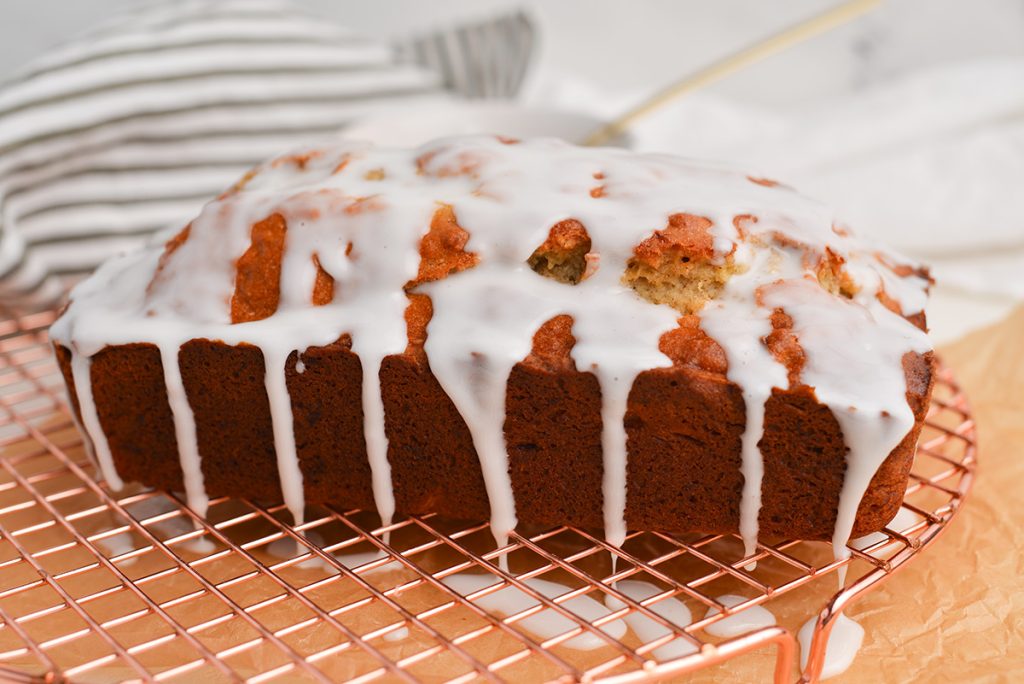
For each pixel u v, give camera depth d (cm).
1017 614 57
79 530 60
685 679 55
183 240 60
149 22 81
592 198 58
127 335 58
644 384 56
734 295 57
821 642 53
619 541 58
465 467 58
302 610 57
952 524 60
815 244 58
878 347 56
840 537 56
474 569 58
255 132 81
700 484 57
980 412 66
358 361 57
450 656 55
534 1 104
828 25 74
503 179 59
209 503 60
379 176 61
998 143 80
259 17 83
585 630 52
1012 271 76
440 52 88
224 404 59
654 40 105
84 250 76
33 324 70
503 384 56
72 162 77
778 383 55
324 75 84
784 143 83
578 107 92
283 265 58
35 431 63
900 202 79
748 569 58
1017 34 99
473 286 58
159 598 57
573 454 57
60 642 53
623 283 57
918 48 101
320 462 59
